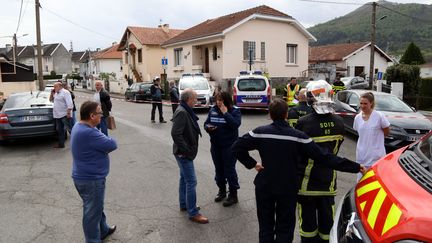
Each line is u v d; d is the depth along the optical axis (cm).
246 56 2480
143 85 2562
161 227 468
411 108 1011
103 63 5706
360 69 3969
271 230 362
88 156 375
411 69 1930
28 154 908
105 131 1024
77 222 491
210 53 2588
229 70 2420
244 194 585
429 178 250
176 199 570
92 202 383
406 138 857
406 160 296
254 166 371
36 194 605
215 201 556
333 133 370
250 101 1603
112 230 453
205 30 2642
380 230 225
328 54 4091
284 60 2659
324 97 367
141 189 618
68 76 6431
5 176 714
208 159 816
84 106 376
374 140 477
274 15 2516
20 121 955
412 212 216
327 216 372
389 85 1928
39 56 2142
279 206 355
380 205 245
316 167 364
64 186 648
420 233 201
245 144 361
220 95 526
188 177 481
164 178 682
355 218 260
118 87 3847
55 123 990
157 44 3659
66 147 985
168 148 952
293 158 347
